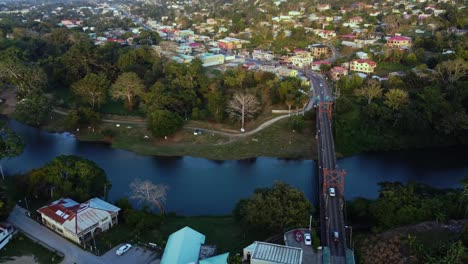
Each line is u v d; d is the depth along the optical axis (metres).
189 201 123.56
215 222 106.94
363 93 183.12
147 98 183.88
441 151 161.38
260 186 133.88
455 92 171.38
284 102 189.12
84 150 160.25
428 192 110.25
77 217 95.81
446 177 140.62
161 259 85.19
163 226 103.06
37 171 111.12
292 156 154.50
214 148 159.50
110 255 89.31
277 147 159.50
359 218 102.75
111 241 94.12
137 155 156.25
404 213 94.00
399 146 162.38
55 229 98.25
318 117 163.38
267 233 97.00
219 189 131.75
